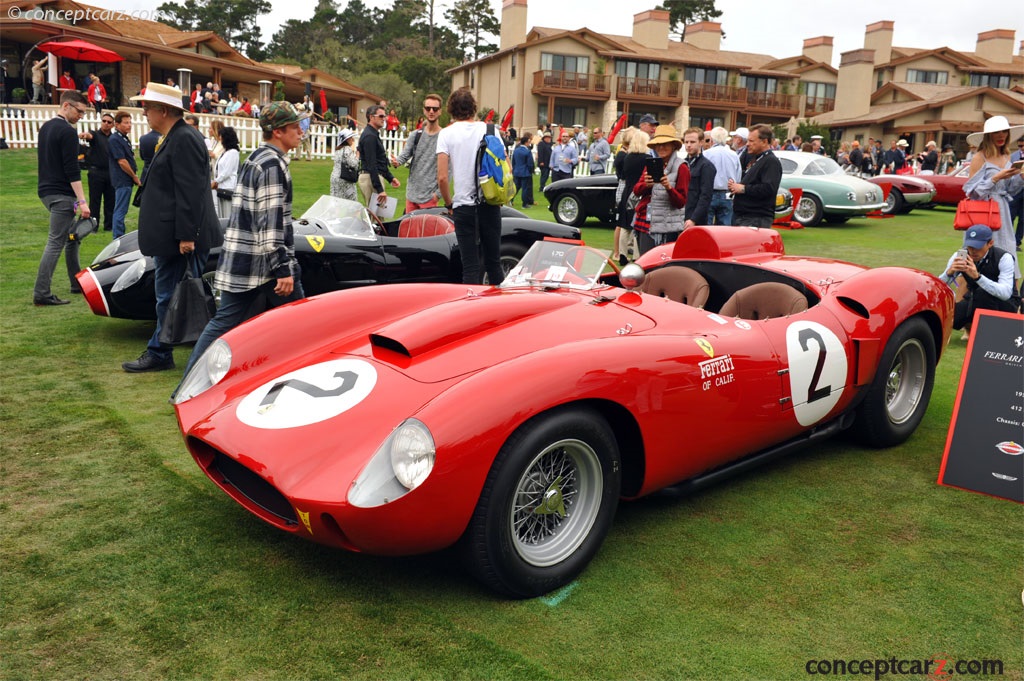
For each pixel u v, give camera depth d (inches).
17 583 100.9
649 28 1712.6
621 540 116.7
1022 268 371.6
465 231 224.2
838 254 414.3
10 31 961.5
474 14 3080.7
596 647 91.0
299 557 108.8
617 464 106.2
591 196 512.1
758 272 160.2
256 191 156.0
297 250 217.2
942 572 109.2
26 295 271.9
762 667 88.5
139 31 1200.8
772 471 144.3
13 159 673.6
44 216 445.1
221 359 120.7
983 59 2165.4
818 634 94.8
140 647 89.0
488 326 116.6
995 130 234.8
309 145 828.0
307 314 129.6
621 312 126.2
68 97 251.0
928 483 139.5
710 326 124.8
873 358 144.1
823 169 566.9
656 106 1690.5
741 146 400.2
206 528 116.3
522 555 97.9
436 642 91.0
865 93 1777.8
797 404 131.0
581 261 143.4
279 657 87.8
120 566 105.4
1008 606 101.6
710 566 109.6
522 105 1604.3
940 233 518.0
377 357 112.3
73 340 219.3
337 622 94.4
